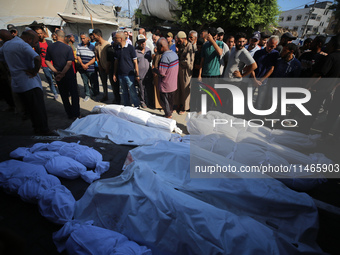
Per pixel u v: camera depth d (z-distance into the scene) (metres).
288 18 36.78
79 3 13.95
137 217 1.72
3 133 3.76
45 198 1.96
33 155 2.72
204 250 1.42
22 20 11.14
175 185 2.06
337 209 2.21
